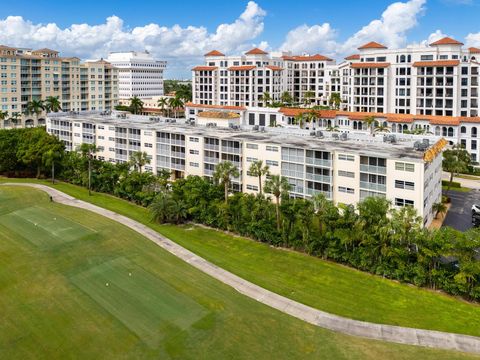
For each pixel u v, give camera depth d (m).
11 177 103.56
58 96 190.75
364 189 64.75
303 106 187.00
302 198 66.62
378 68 136.88
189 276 51.00
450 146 112.25
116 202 82.62
